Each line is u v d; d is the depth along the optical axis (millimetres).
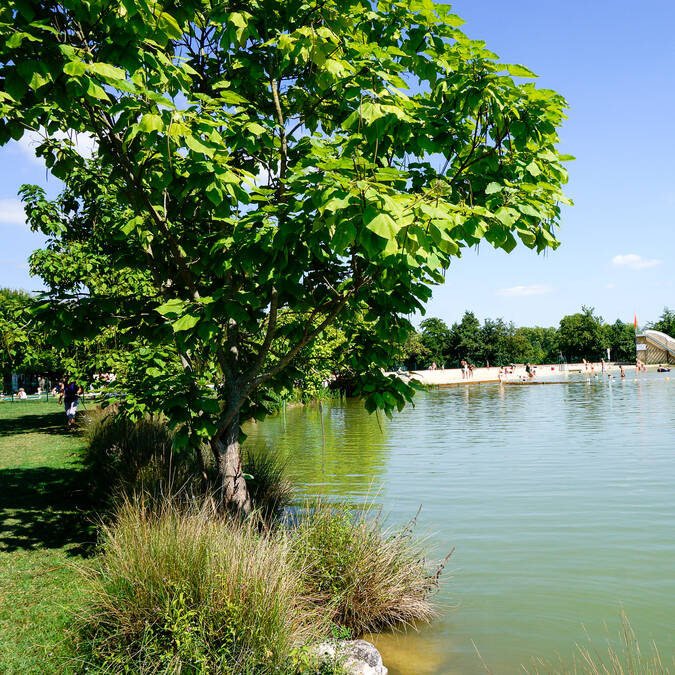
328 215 3818
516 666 5078
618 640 5582
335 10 5648
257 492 9438
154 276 6934
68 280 13344
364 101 4570
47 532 7383
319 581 5848
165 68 4750
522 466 14586
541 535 8875
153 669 4027
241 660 4137
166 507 6391
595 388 47969
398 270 4453
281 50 5531
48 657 4332
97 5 4012
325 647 4785
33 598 5375
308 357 8453
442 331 93750
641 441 18156
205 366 9336
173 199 6492
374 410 6148
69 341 6008
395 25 5609
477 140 5297
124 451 10492
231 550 4977
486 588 6836
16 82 3982
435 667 5066
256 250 4832
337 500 10836
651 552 8047
